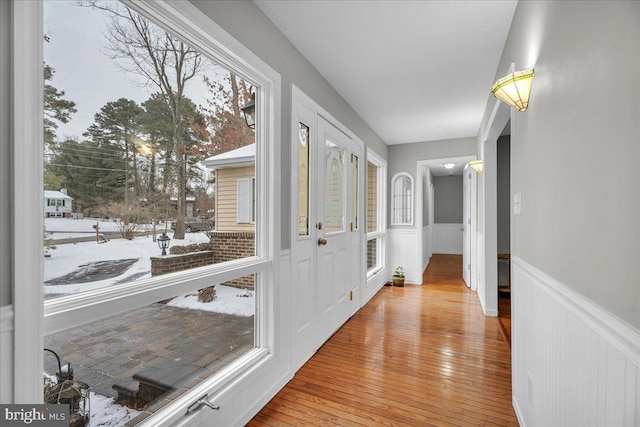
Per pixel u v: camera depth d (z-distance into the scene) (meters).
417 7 1.82
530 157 1.50
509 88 1.52
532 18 1.46
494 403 1.88
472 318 3.41
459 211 8.96
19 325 0.83
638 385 0.66
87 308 1.02
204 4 1.44
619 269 0.73
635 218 0.67
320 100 2.67
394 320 3.34
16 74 0.82
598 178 0.84
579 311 0.96
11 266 0.82
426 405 1.86
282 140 2.09
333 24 1.98
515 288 1.83
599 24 0.83
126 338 1.25
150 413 1.32
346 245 3.30
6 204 0.81
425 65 2.53
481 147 3.92
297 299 2.27
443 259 7.90
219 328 1.70
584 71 0.92
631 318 0.69
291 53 2.20
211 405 1.44
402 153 5.20
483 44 2.21
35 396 0.86
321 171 2.70
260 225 1.96
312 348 2.51
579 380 0.96
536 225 1.41
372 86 2.92
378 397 1.94
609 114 0.78
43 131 0.88
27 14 0.84
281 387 2.04
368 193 4.58
